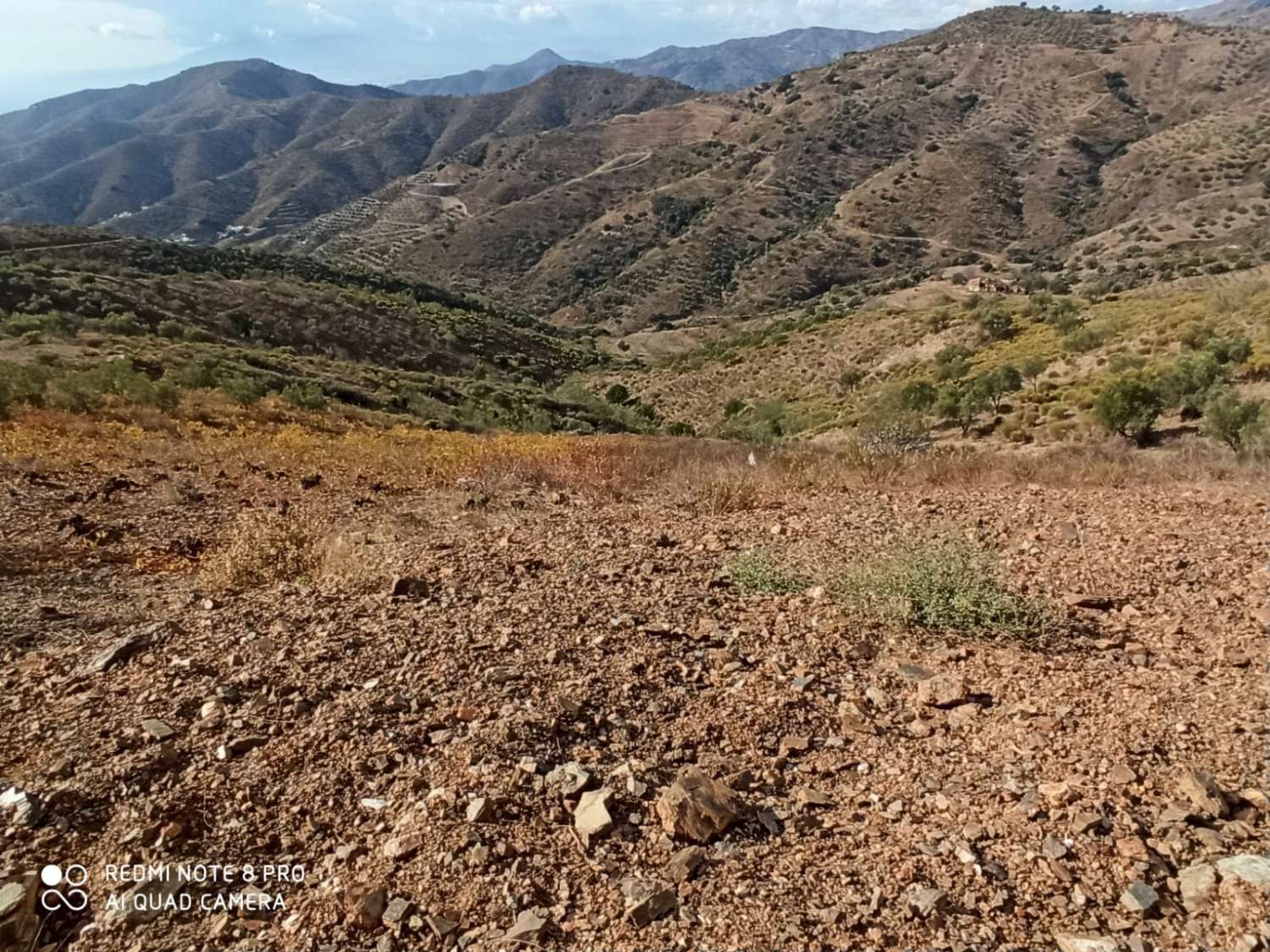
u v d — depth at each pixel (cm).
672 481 906
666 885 231
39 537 615
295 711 316
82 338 3672
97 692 329
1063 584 504
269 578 505
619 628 408
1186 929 219
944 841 254
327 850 246
